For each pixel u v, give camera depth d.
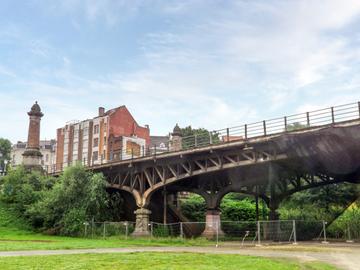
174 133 51.59
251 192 41.09
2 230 40.53
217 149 34.03
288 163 34.66
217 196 39.12
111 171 44.97
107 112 87.38
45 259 14.81
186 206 53.59
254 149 32.38
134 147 81.69
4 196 48.00
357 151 30.34
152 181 40.59
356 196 48.38
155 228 39.69
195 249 23.41
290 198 52.16
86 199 41.22
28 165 55.34
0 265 12.70
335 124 27.62
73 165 44.09
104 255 16.98
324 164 34.41
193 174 36.62
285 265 14.37
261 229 39.72
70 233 39.81
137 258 15.69
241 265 13.91
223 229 43.25
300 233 37.53
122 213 47.50
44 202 42.72
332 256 18.84
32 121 57.34
